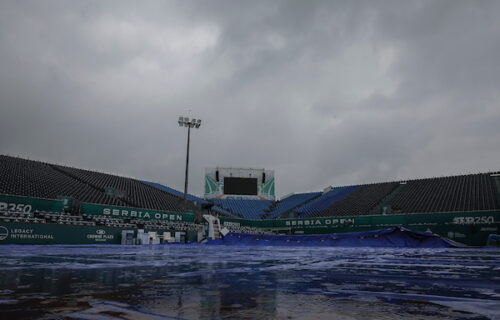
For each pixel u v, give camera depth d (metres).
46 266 5.42
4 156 36.38
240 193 52.44
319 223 39.66
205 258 8.44
